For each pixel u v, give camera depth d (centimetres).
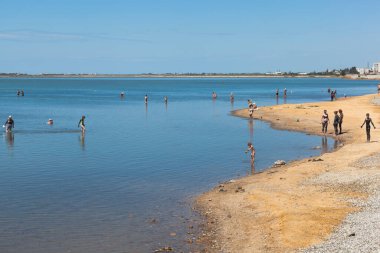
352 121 6712
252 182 3256
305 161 4003
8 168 3853
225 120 7725
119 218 2561
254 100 13175
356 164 3562
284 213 2466
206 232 2338
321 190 2894
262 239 2181
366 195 2711
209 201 2853
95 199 2928
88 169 3822
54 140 5503
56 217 2572
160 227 2420
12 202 2848
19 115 8788
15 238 2264
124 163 4078
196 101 13050
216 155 4462
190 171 3747
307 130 6175
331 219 2328
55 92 19650
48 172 3703
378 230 2070
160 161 4166
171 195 3022
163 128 6738
